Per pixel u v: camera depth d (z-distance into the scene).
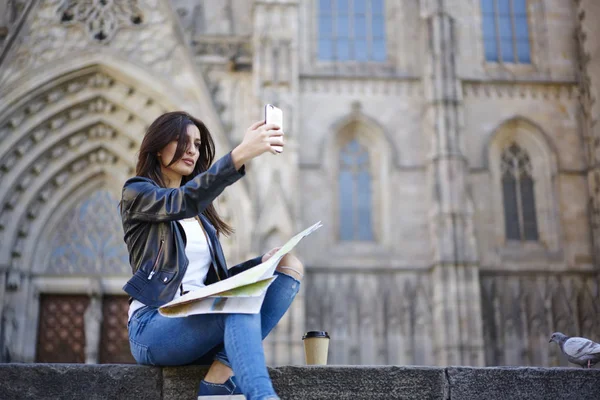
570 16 36.94
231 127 32.72
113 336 32.38
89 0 32.38
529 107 35.53
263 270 4.94
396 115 34.84
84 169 33.72
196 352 5.26
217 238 5.87
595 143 34.38
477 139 34.84
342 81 35.00
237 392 5.44
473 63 36.00
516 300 33.09
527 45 36.91
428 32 34.97
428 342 32.03
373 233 33.94
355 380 5.66
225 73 33.44
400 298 32.59
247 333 4.84
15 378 5.37
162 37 32.22
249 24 35.75
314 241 33.09
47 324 32.25
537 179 35.06
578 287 33.50
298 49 34.88
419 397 5.69
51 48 31.81
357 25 36.50
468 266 31.94
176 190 5.23
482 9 37.16
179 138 5.76
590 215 34.50
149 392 5.44
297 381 5.62
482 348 30.91
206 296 4.91
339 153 34.75
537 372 5.83
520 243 34.22
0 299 31.09
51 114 32.25
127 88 32.41
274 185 31.02
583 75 35.69
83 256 33.09
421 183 34.06
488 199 34.31
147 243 5.46
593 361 6.64
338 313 32.28
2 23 34.38
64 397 5.38
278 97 32.56
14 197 32.31
